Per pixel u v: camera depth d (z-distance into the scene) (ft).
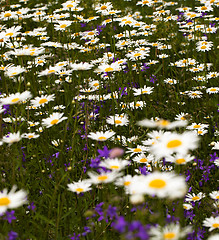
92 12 31.40
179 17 29.81
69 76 18.02
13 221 8.60
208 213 10.42
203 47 21.66
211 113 17.02
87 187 9.02
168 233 5.94
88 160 12.14
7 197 7.04
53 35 23.85
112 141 12.93
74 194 10.66
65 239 9.07
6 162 10.37
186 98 18.03
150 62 21.80
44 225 9.76
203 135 14.39
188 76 21.20
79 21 27.48
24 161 11.89
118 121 12.65
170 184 5.63
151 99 16.44
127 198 9.74
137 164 11.92
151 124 8.04
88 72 18.62
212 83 19.79
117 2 36.76
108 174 7.80
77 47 21.56
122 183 8.52
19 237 8.33
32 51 17.25
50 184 11.27
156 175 5.83
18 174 11.02
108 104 15.89
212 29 24.77
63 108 15.56
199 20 28.30
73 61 17.33
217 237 6.18
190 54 23.85
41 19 27.99
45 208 10.32
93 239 8.98
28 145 13.15
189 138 6.84
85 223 9.53
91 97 15.72
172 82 19.95
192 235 8.42
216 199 10.50
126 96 15.89
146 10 34.32
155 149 6.81
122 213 9.53
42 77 19.22
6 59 19.49
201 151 13.97
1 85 17.52
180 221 8.07
